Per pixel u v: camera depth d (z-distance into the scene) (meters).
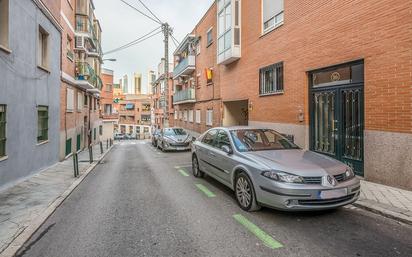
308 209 4.48
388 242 3.83
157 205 5.75
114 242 4.01
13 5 7.86
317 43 8.98
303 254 3.53
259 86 12.98
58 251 3.78
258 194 4.86
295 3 10.18
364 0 7.13
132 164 12.43
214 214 5.09
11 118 7.72
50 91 11.46
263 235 4.11
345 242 3.84
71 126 16.03
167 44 22.27
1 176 7.10
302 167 4.73
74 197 6.61
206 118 22.45
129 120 72.44
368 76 7.03
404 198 5.48
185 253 3.63
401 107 6.18
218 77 19.41
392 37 6.37
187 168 10.53
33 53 9.41
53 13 11.98
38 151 9.95
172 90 42.44
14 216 5.15
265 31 12.53
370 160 6.94
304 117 9.70
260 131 6.73
